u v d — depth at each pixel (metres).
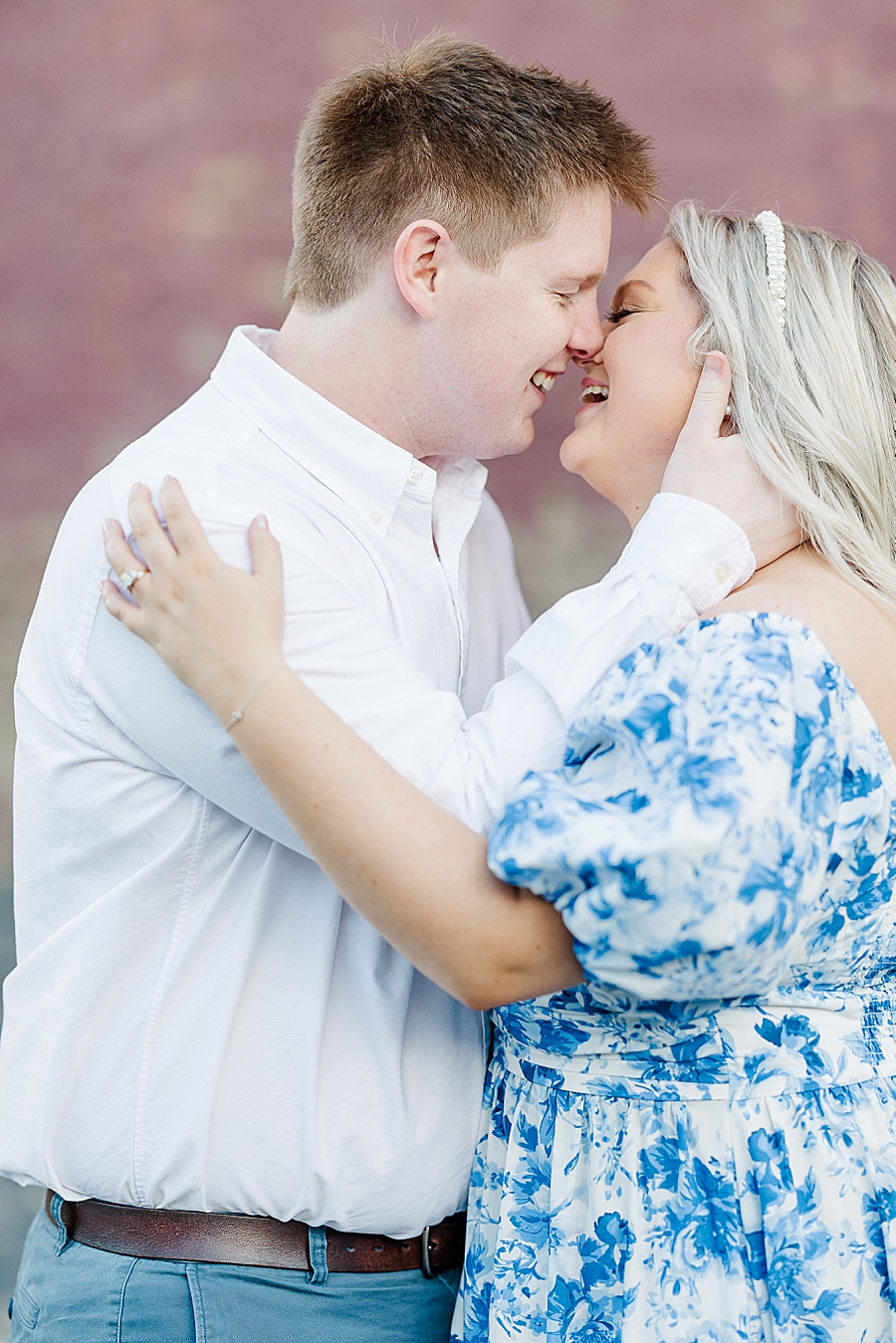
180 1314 1.29
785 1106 1.18
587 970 1.06
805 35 2.40
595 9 2.44
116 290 2.58
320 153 1.50
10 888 2.66
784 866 1.04
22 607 2.62
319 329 1.52
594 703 1.13
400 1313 1.35
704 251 1.46
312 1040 1.27
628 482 1.56
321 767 1.10
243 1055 1.28
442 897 1.07
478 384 1.48
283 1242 1.31
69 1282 1.34
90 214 2.58
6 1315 2.50
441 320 1.45
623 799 1.08
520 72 1.50
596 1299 1.21
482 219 1.41
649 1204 1.19
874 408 1.34
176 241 2.56
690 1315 1.15
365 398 1.50
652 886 1.00
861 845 1.17
